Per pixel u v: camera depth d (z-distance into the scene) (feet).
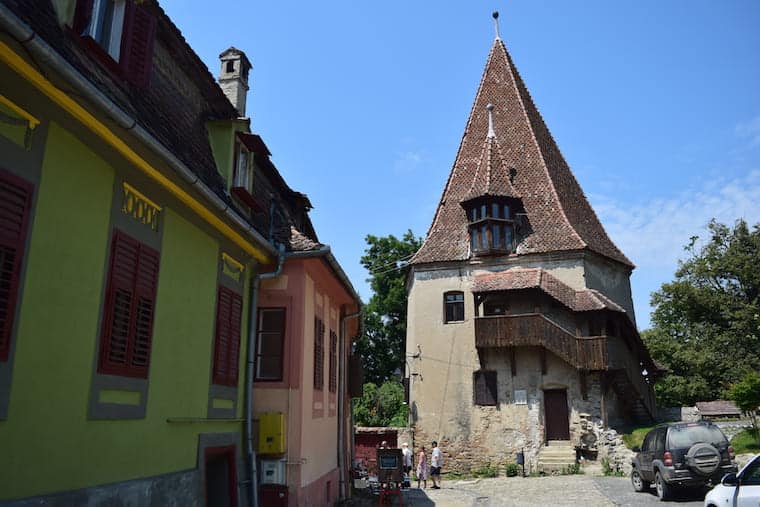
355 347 148.25
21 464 16.22
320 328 42.39
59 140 18.51
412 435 92.17
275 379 35.40
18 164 16.75
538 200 98.02
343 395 51.44
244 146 36.96
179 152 26.30
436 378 92.73
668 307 143.54
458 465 88.17
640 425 89.30
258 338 36.22
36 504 16.53
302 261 36.83
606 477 72.69
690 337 139.13
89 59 20.74
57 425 17.74
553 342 83.56
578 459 82.43
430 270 97.81
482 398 89.45
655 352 131.85
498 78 114.83
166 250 24.99
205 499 27.17
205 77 32.68
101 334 20.17
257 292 35.35
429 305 96.32
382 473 50.98
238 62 47.80
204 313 28.58
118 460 20.85
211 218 28.07
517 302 89.40
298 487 33.83
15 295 16.28
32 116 17.35
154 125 24.45
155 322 23.79
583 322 84.58
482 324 87.61
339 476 48.47
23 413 16.37
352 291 46.50
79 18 20.36
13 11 15.02
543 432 84.74
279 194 45.34
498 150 101.09
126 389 21.39
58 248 18.19
